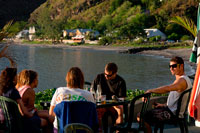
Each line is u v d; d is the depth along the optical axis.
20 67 49.78
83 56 77.38
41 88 28.67
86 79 36.22
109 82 5.00
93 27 194.62
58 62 59.94
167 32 135.00
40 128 4.10
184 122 4.40
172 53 79.94
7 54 5.55
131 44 122.69
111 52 95.69
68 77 3.67
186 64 52.19
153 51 90.25
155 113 4.32
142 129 4.30
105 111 4.85
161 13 153.38
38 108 5.54
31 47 138.12
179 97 4.29
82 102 3.55
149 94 4.16
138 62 58.34
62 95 3.57
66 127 2.83
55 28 184.88
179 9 146.25
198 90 3.45
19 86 4.09
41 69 47.03
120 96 4.96
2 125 3.80
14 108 3.62
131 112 4.16
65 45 151.88
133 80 33.19
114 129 4.39
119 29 133.88
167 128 5.66
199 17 4.05
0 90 3.68
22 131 3.70
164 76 36.34
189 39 117.44
